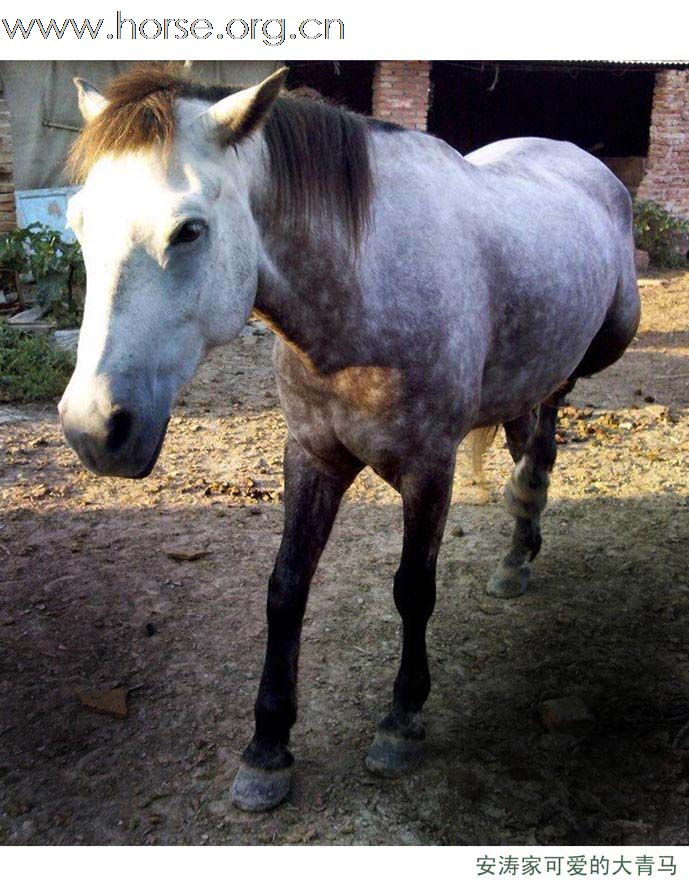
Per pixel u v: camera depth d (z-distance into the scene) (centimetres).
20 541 384
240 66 934
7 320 738
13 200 827
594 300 303
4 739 263
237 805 237
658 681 295
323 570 367
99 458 173
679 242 1241
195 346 186
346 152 209
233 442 513
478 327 241
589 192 335
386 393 221
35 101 854
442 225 232
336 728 271
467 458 459
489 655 311
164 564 367
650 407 574
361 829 230
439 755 259
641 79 1480
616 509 424
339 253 209
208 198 178
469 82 1487
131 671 297
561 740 264
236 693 287
